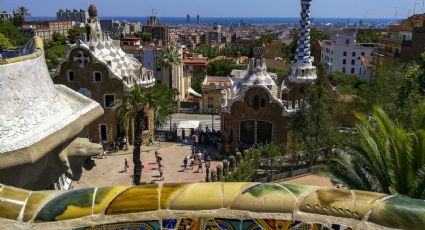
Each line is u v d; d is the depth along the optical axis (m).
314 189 4.45
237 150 45.50
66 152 13.77
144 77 53.69
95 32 52.06
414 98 39.19
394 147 15.56
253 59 49.06
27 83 12.95
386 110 36.50
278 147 38.16
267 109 46.38
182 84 93.19
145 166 43.97
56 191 4.59
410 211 4.11
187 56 132.38
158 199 4.41
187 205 4.36
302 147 37.34
